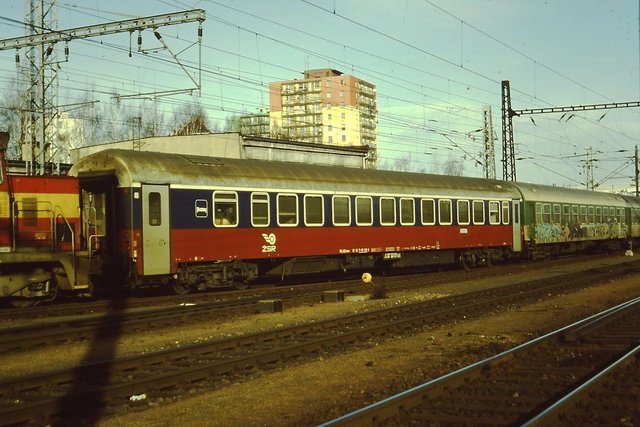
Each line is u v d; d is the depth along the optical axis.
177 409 7.90
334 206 23.95
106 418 7.55
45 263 17.19
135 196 18.55
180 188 19.55
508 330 13.80
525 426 6.20
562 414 6.89
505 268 31.28
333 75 148.88
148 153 19.70
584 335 11.97
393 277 27.02
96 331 13.52
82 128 61.75
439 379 8.16
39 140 30.34
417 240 27.27
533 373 9.13
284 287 22.91
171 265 19.23
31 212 16.92
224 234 20.52
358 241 24.70
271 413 7.69
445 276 27.00
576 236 39.88
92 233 19.14
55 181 17.52
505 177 43.97
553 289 21.55
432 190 28.25
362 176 25.56
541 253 36.72
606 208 44.81
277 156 41.78
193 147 40.91
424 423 6.86
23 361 11.09
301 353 11.29
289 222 22.39
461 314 16.28
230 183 20.78
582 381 8.59
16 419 7.25
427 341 12.60
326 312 16.92
